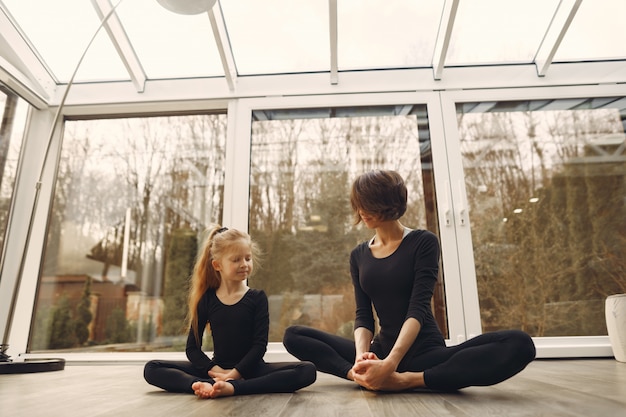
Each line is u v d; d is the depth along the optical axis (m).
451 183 2.77
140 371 2.12
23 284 2.79
